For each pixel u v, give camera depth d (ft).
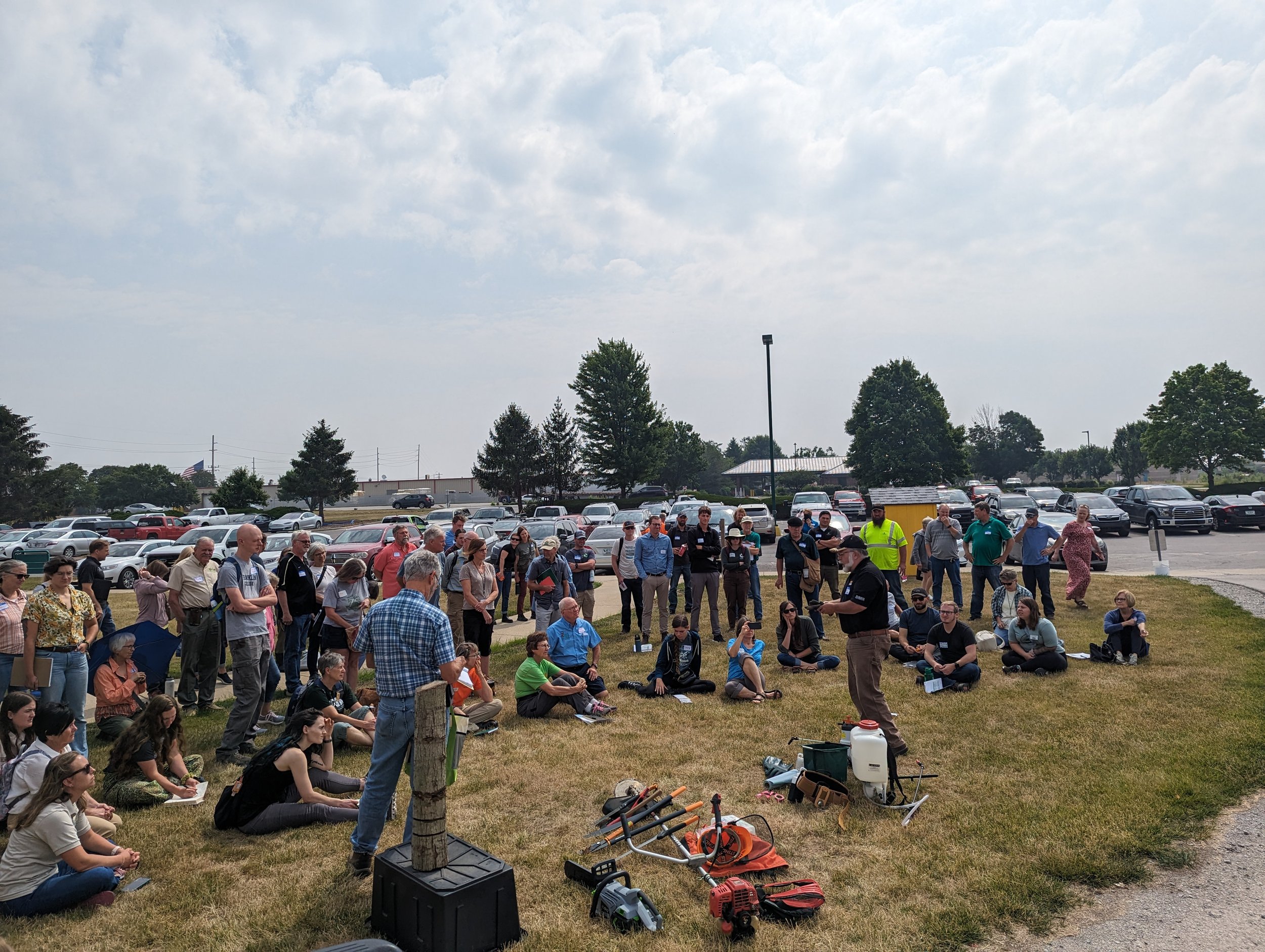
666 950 12.66
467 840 17.07
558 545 35.60
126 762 19.65
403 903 12.81
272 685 26.32
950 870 15.14
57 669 20.67
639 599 39.93
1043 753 21.20
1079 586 42.78
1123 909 13.75
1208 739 21.53
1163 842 15.98
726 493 323.78
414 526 88.22
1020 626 30.86
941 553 42.78
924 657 29.81
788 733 23.90
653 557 38.06
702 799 19.10
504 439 202.18
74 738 19.57
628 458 200.03
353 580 27.25
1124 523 87.92
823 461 313.94
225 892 14.96
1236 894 13.98
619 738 24.07
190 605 28.27
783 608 33.60
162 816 18.75
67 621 20.81
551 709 26.94
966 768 20.42
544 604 35.19
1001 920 13.47
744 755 22.12
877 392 233.35
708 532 38.52
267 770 18.06
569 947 12.80
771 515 102.27
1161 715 24.00
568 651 28.30
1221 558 65.57
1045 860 15.35
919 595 33.22
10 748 17.65
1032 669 30.14
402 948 12.73
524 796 19.57
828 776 18.62
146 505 195.21
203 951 12.94
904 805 18.28
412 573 15.10
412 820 14.70
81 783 14.89
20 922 13.97
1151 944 12.64
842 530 68.13
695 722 25.46
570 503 202.18
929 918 13.52
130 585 75.05
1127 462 321.32
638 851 16.03
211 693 28.45
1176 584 49.96
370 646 14.93
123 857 15.71
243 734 22.52
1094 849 15.66
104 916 14.11
